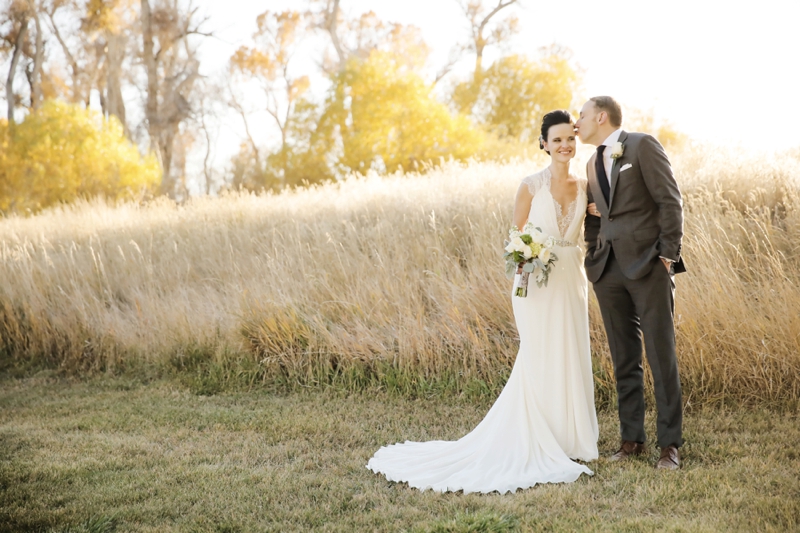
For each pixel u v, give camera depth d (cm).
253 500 346
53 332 775
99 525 315
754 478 332
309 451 427
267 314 646
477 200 789
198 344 682
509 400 382
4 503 353
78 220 1209
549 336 377
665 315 357
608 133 374
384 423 486
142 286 866
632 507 308
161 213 1188
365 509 327
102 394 625
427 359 563
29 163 1764
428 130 1964
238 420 508
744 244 583
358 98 2031
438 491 341
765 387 456
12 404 611
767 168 692
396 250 703
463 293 595
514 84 2278
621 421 386
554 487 337
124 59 2706
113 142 1814
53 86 2922
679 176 742
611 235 366
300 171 2144
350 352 594
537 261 369
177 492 360
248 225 980
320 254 744
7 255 945
